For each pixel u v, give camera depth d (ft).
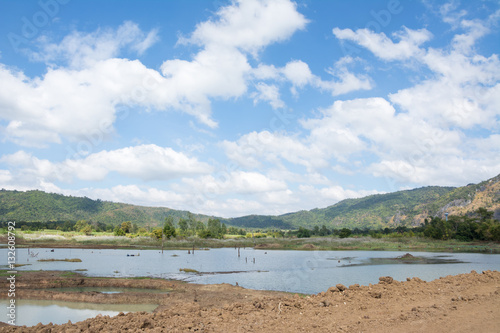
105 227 647.56
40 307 81.61
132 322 42.42
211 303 79.25
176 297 87.86
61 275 129.18
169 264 187.21
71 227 581.12
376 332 32.14
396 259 218.18
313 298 50.93
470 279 56.95
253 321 40.81
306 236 562.25
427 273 142.10
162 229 428.97
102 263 189.67
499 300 40.14
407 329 32.12
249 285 115.75
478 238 427.74
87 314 74.69
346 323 36.22
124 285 112.47
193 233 526.98
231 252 305.32
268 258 233.35
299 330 35.50
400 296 48.85
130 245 362.53
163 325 41.78
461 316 34.53
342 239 448.65
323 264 186.29
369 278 129.39
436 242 414.62
